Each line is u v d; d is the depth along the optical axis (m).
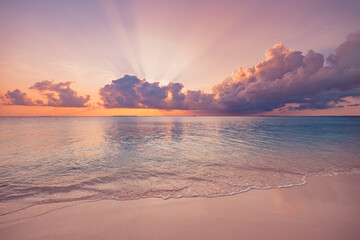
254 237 3.35
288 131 29.27
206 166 8.99
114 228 3.68
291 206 4.65
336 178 7.01
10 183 6.70
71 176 7.54
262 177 7.18
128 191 5.82
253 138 20.36
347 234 3.43
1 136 22.27
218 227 3.69
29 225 3.81
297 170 8.16
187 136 23.11
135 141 18.67
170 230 3.59
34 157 11.27
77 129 34.34
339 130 30.52
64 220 4.02
